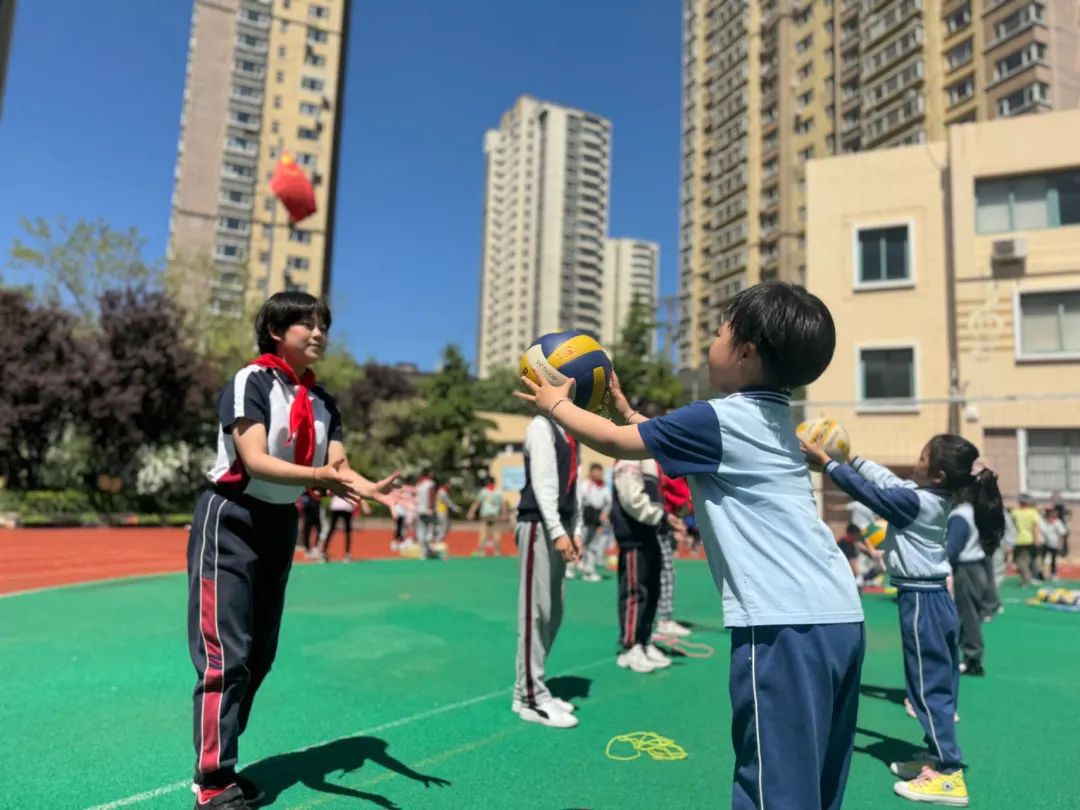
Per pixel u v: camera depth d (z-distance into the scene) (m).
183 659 5.10
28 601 7.77
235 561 2.67
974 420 17.11
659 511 5.11
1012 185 17.83
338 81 68.00
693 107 68.00
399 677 4.82
